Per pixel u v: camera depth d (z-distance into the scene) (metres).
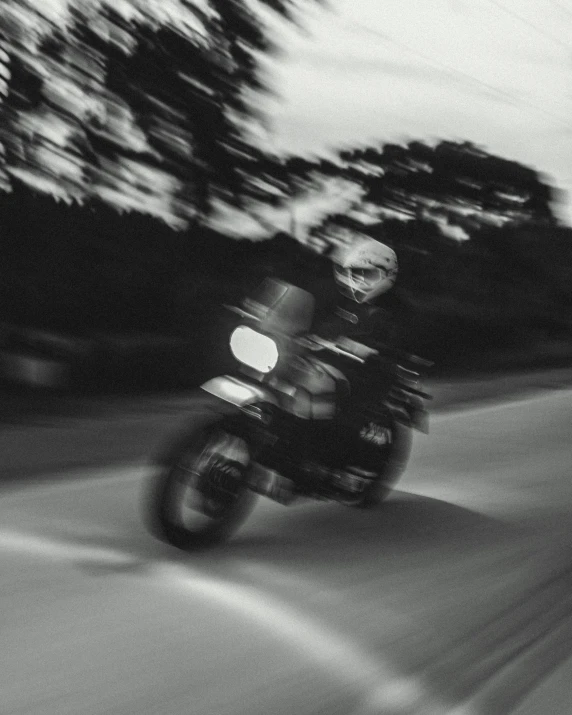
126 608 4.36
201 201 17.56
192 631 4.15
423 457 8.88
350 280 5.91
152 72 16.48
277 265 18.12
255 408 5.09
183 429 5.09
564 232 35.94
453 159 34.47
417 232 30.41
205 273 16.14
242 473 5.10
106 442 8.63
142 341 13.06
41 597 4.41
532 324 29.36
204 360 13.77
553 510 6.98
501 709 3.64
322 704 3.58
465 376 20.19
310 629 4.30
